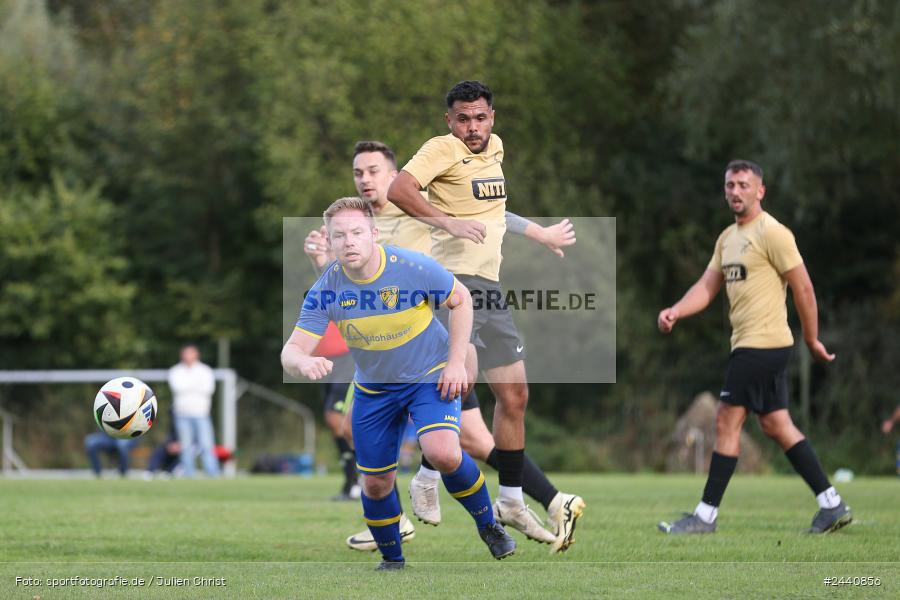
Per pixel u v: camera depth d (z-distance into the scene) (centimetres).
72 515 3322
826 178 9575
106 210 10981
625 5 11400
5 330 10762
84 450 8894
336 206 1952
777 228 2875
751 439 7888
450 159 2405
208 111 11381
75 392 9119
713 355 9288
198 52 11400
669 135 11038
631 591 1758
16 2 12100
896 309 9144
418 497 2461
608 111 10856
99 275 10831
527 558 2305
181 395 7225
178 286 11575
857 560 2227
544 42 10475
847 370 8712
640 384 9200
